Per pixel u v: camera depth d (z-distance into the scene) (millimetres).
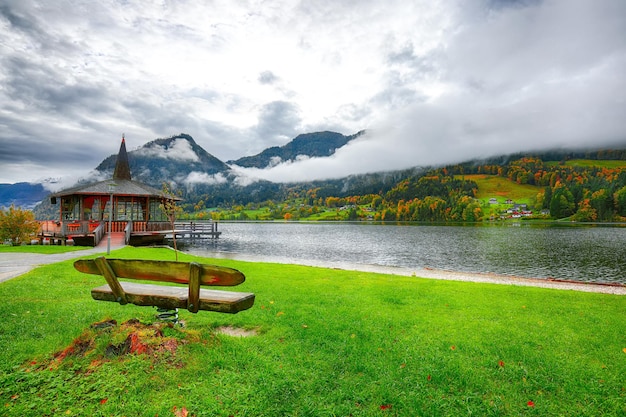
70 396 4125
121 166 45031
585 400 4344
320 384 4582
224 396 4176
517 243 56812
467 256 39062
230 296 5047
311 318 7531
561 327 7211
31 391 4258
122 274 5305
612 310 8906
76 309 7914
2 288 10039
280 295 10102
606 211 159375
